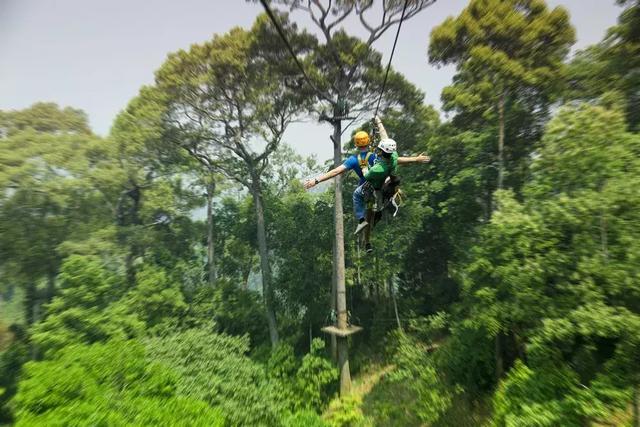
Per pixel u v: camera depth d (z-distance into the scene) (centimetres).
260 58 2352
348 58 2153
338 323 1991
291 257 2984
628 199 987
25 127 2914
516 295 1208
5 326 3275
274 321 2838
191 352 1702
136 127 2625
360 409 1842
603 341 1413
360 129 2503
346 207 2875
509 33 1780
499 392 1218
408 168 2431
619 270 967
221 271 3728
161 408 1144
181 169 3200
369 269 2509
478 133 2000
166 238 3403
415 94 2466
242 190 3641
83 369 1243
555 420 998
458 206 2155
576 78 1759
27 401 1111
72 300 2170
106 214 3028
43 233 2586
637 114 1547
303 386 1872
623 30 1526
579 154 1116
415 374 1817
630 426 1046
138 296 2436
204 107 2617
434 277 2934
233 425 1419
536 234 1166
